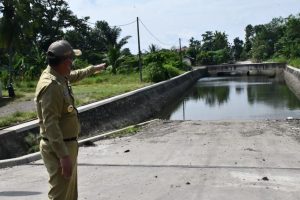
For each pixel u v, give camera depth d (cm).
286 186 678
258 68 7600
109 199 615
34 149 1159
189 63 7981
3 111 1942
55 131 356
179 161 880
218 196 623
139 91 2809
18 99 2541
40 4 5800
